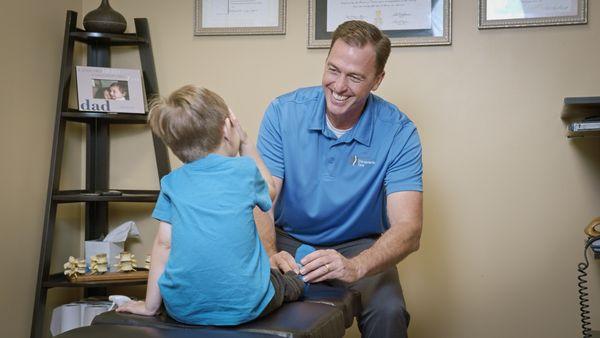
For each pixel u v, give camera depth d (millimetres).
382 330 2098
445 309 2857
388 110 2307
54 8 2961
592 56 2719
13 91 2713
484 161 2818
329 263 1850
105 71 2973
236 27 3010
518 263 2799
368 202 2264
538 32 2764
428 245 2869
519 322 2799
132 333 1493
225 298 1553
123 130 3170
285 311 1687
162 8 3092
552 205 2768
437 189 2859
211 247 1542
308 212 2293
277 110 2336
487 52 2807
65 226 3098
